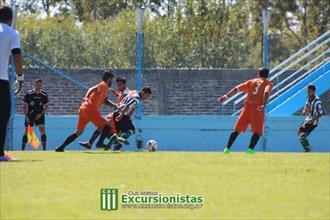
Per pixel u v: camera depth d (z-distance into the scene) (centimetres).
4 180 2944
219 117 6097
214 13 8256
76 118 6084
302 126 5584
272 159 3788
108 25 7412
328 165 3541
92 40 7019
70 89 6800
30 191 2781
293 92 6384
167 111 7006
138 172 3183
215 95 7062
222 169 3325
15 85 3525
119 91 5156
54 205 2623
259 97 4512
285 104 6212
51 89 6800
